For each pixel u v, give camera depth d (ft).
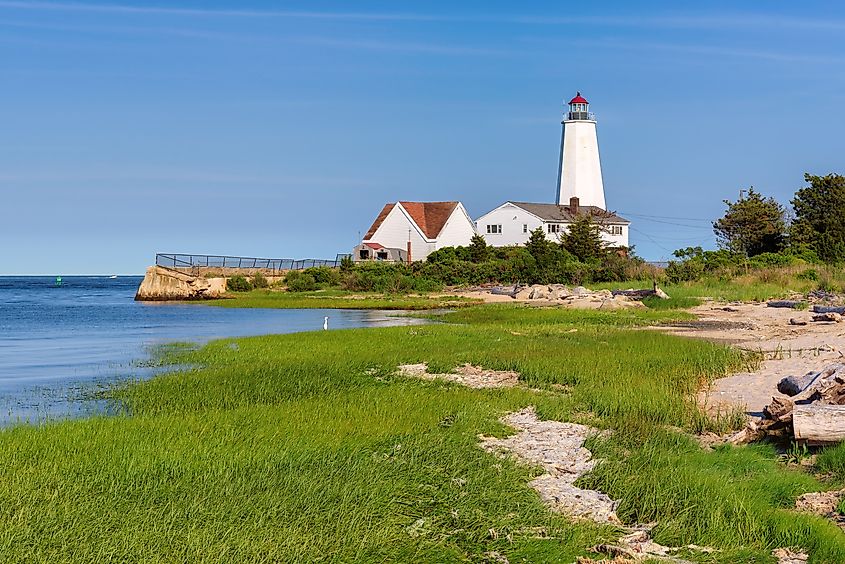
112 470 40.57
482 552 32.86
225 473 40.32
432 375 74.69
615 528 35.24
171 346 108.47
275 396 64.18
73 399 68.64
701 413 54.70
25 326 151.23
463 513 36.42
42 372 86.33
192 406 60.75
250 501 36.35
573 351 84.58
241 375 72.84
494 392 64.75
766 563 31.55
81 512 34.94
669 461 43.32
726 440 48.14
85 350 107.96
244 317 169.07
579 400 60.54
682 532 34.24
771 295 159.94
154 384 70.18
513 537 34.24
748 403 58.08
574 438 50.14
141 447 44.91
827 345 85.56
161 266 260.42
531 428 52.85
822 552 31.81
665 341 92.68
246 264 286.25
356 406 57.98
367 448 45.98
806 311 131.54
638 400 58.39
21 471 40.52
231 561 30.58
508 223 318.04
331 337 108.58
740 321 123.34
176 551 31.30
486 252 280.10
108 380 79.10
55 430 49.70
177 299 251.80
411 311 175.01
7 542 31.60
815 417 43.80
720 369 72.64
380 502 36.96
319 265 310.45
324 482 39.22
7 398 69.26
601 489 40.34
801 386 52.70
